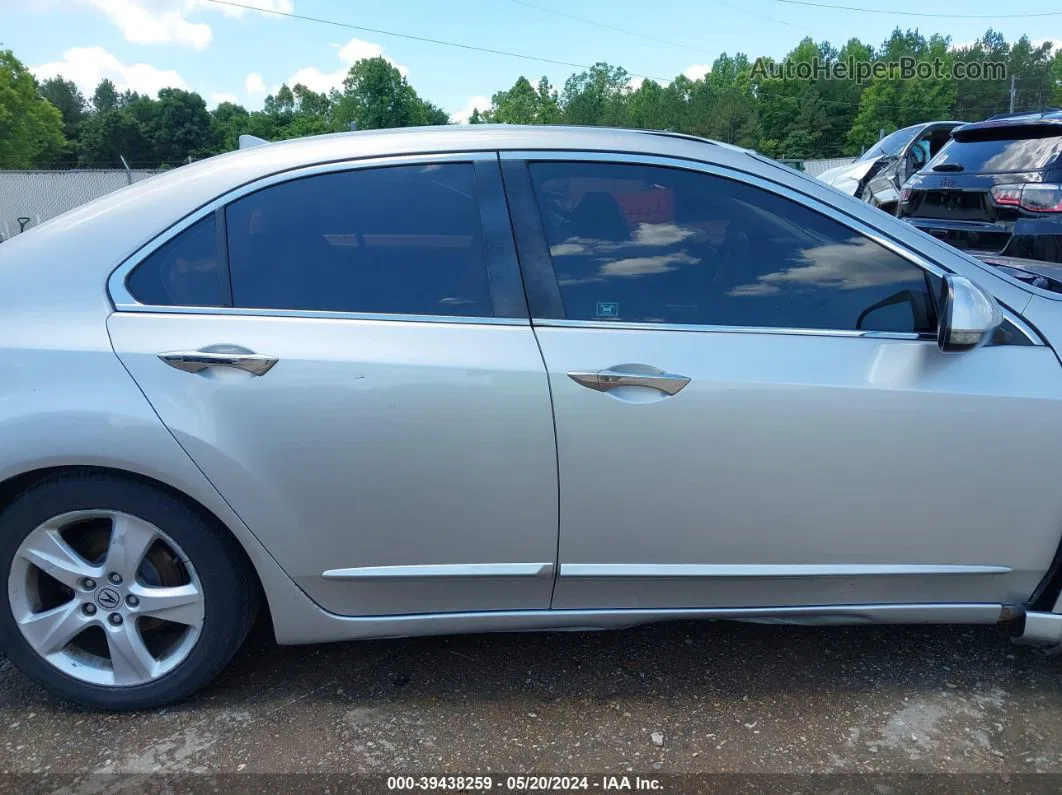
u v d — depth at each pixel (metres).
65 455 2.01
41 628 2.19
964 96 71.31
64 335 2.05
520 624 2.27
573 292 2.15
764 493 2.11
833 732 2.22
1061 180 5.68
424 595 2.22
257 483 2.06
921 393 2.10
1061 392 2.11
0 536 2.12
